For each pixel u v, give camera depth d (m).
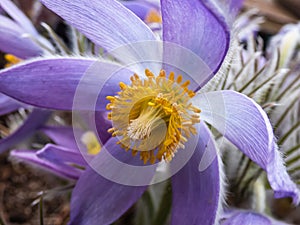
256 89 0.11
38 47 0.13
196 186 0.10
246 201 0.12
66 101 0.11
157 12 0.13
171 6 0.09
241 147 0.10
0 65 0.15
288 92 0.12
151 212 0.13
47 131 0.13
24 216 0.14
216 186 0.10
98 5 0.10
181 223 0.10
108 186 0.11
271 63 0.12
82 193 0.11
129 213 0.14
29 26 0.13
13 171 0.15
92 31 0.10
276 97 0.12
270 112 0.12
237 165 0.12
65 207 0.14
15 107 0.13
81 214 0.11
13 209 0.14
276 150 0.09
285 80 0.12
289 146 0.12
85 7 0.10
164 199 0.12
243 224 0.10
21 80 0.10
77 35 0.12
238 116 0.10
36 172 0.14
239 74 0.11
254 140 0.10
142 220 0.13
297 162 0.12
